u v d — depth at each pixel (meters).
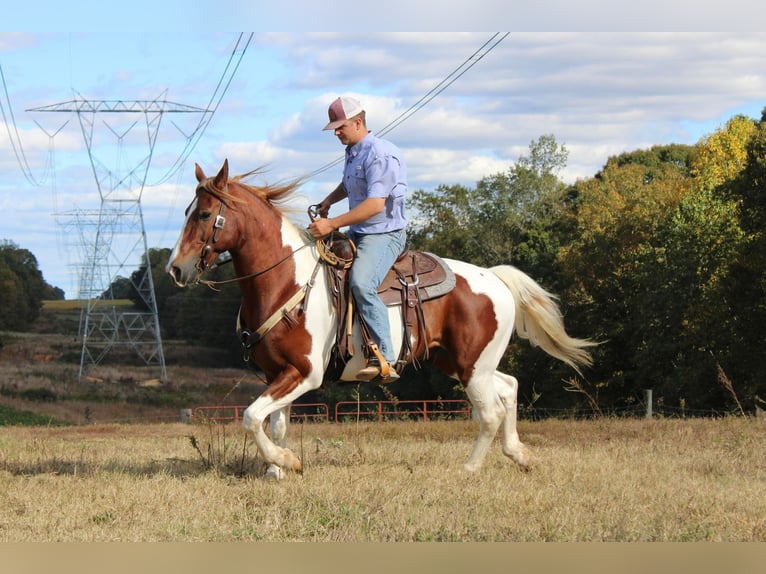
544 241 51.47
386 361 7.29
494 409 7.98
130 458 9.41
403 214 7.57
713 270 34.12
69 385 53.44
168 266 6.94
